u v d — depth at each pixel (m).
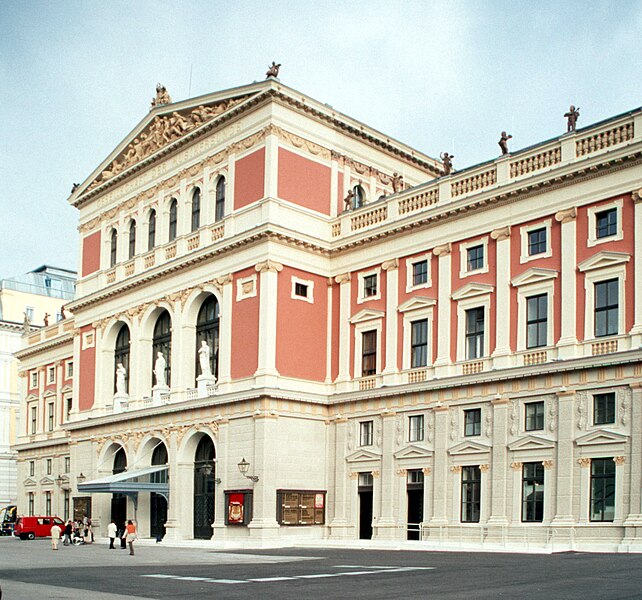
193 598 19.66
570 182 40.03
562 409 38.50
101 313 62.91
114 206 63.34
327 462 49.44
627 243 37.69
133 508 56.84
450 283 45.00
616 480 36.06
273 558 34.97
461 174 45.25
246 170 51.25
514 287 41.88
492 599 18.06
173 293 55.44
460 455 42.66
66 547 51.09
